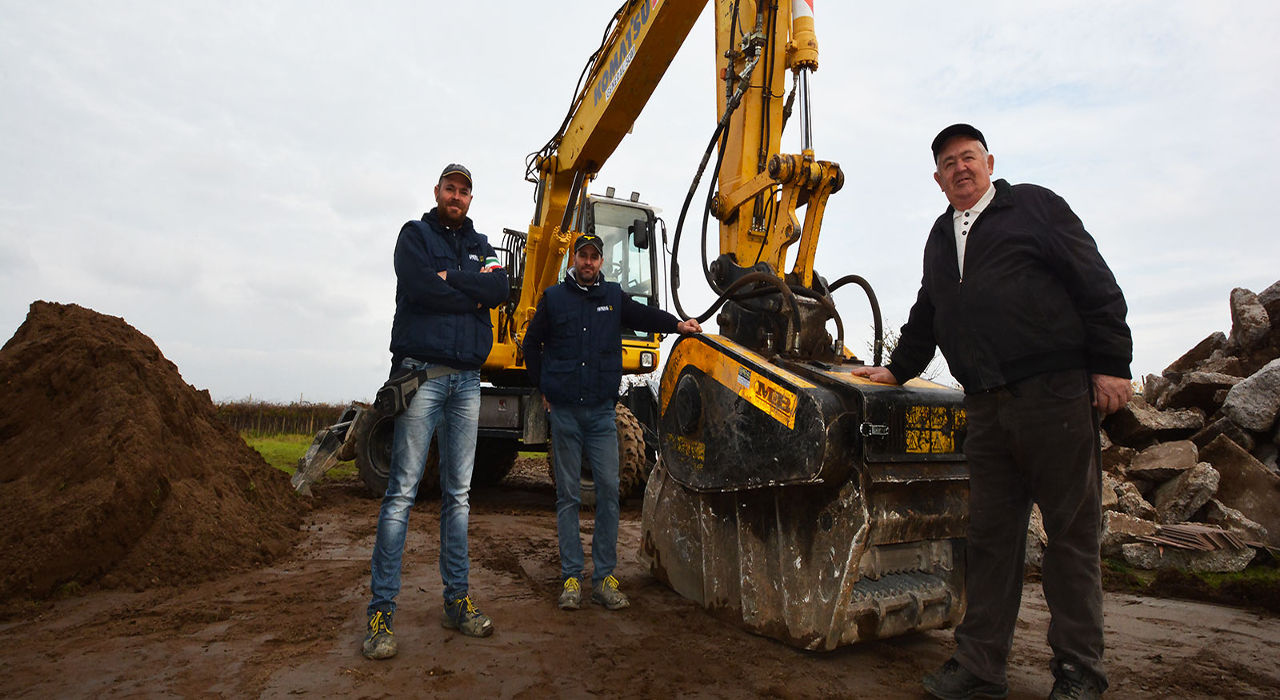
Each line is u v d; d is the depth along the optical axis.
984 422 2.24
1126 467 5.27
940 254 2.34
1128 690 2.26
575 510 3.30
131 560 3.57
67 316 5.07
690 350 3.24
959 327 2.25
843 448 2.47
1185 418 5.64
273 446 15.23
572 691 2.22
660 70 5.40
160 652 2.51
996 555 2.23
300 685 2.22
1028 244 2.11
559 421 3.31
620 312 3.43
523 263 7.66
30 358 4.64
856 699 2.19
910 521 2.55
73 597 3.26
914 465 2.57
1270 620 3.08
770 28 3.61
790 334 2.99
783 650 2.65
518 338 7.15
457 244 2.93
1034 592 3.62
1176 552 4.00
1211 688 2.28
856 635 2.53
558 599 3.31
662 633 2.83
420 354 2.79
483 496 7.84
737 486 2.85
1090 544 2.09
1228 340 6.74
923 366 2.63
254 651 2.53
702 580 3.20
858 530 2.45
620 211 7.57
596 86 6.03
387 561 2.61
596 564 3.28
